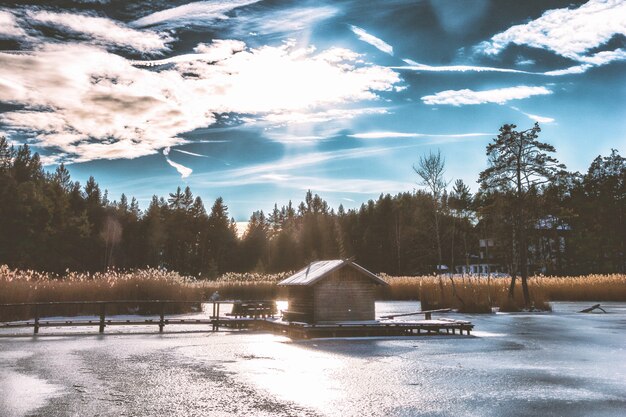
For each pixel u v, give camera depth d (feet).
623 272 291.38
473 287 146.92
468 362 49.03
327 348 60.59
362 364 47.70
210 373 42.60
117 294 108.99
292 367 45.80
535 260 280.51
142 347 61.16
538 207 150.00
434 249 247.29
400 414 29.01
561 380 39.55
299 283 79.77
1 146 326.85
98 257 300.61
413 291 184.03
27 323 77.20
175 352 56.59
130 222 358.02
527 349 59.16
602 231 294.87
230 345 63.57
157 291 113.39
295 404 31.35
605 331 80.18
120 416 28.48
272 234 555.69
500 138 151.74
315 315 77.82
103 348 59.93
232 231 451.12
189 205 483.92
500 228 185.57
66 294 102.94
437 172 168.04
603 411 29.86
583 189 308.60
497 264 308.40
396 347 61.36
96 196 450.71
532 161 148.25
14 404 31.30
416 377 40.68
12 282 93.15
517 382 38.65
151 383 38.06
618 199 294.87
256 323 91.45
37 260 249.96
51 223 276.21
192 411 29.58
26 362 48.47
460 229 248.73
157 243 354.95
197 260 406.21
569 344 63.93
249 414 28.96
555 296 174.91
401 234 339.16
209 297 171.53
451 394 34.30
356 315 79.71
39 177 351.67
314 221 428.15
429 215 244.63
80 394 34.17
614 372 43.37
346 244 388.57
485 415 28.89
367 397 33.35
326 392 34.88
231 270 417.08
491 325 91.40
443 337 72.54
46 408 30.30
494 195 158.10
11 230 246.68
